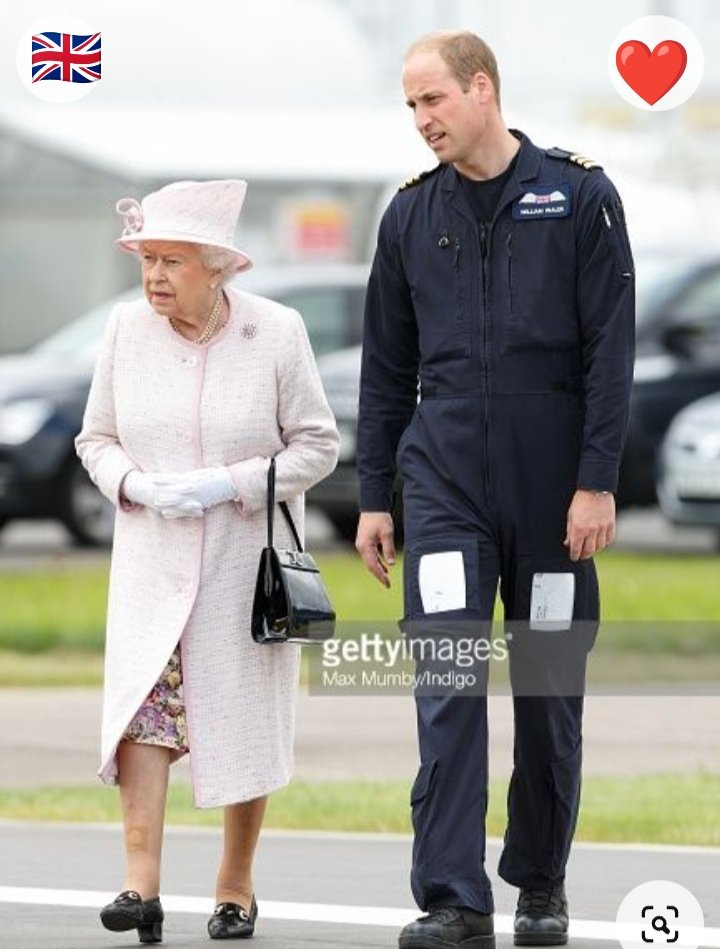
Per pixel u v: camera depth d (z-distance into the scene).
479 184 25.14
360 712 42.88
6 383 73.56
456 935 24.38
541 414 25.14
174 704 26.50
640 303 73.94
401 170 104.19
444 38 25.00
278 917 28.22
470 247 25.19
